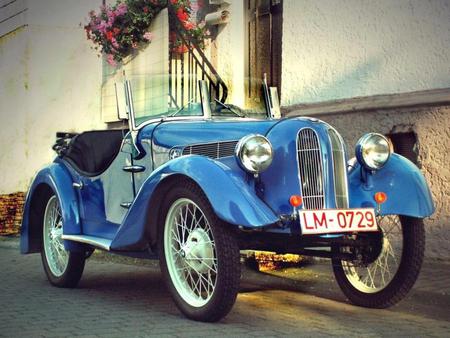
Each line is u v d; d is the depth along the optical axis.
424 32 6.98
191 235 4.67
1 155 13.14
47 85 12.10
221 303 4.43
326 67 8.04
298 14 8.38
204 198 4.47
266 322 4.63
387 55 7.35
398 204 4.89
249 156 4.52
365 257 4.94
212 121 5.40
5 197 11.19
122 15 9.91
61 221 6.33
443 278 5.96
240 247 4.81
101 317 4.86
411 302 5.32
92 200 6.01
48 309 5.18
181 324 4.58
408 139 7.16
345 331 4.37
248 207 4.30
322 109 7.92
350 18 7.75
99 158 6.13
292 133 4.69
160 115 5.77
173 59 9.48
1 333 4.40
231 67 9.54
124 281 6.55
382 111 7.27
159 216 4.90
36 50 12.19
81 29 11.55
